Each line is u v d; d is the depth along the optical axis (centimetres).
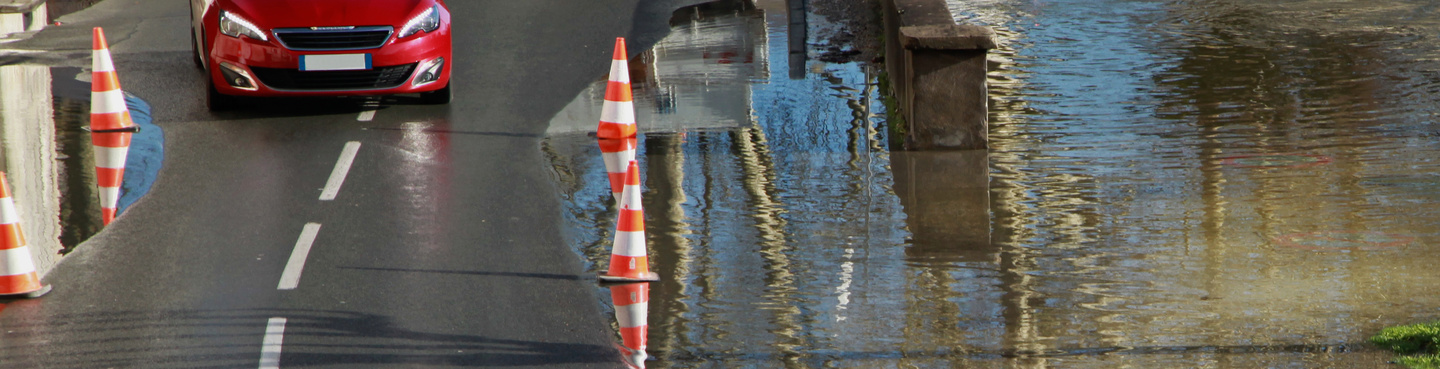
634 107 2239
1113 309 1224
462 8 3409
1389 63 2398
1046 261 1375
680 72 2544
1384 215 1507
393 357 1134
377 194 1698
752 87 2384
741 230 1510
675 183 1734
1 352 1152
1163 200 1595
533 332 1198
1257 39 2658
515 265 1402
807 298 1273
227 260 1422
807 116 2134
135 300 1292
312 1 2195
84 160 1892
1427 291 1251
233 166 1853
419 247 1468
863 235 1483
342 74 2167
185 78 2534
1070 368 1078
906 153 1870
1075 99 2180
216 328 1209
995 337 1157
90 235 1521
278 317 1238
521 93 2381
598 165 1841
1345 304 1220
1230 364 1078
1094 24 2873
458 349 1154
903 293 1282
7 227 1295
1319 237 1432
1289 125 1970
